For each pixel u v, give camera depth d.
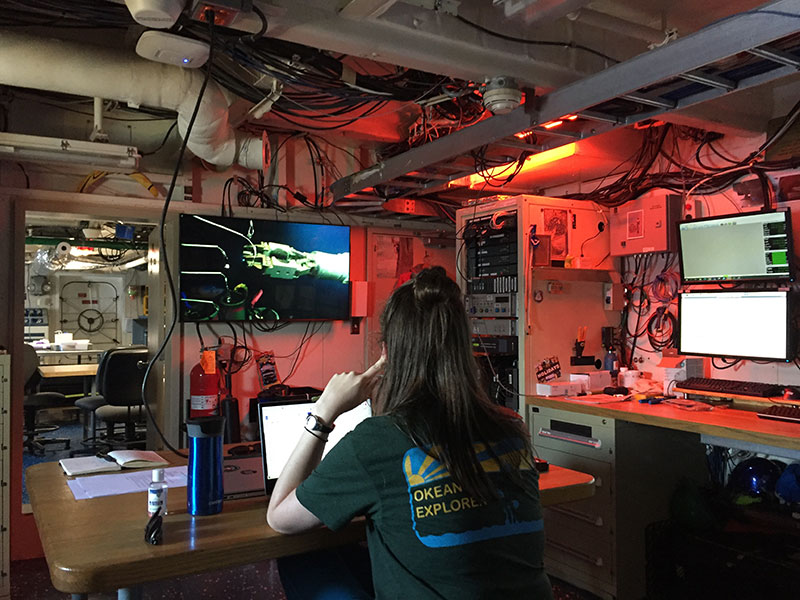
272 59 2.60
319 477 1.31
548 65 2.43
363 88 2.84
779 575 2.54
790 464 2.91
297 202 4.46
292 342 4.41
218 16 2.02
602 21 2.52
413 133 4.10
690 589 2.86
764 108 3.24
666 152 3.75
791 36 1.86
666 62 2.08
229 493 1.78
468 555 1.18
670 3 2.75
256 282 4.14
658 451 3.18
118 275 9.93
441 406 1.30
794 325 3.02
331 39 2.14
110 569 1.30
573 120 2.73
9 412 3.07
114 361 5.38
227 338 4.18
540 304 3.60
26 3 2.34
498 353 3.67
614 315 3.91
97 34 3.30
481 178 4.05
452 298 1.40
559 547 3.28
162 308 4.16
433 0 2.15
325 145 4.55
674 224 3.54
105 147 3.30
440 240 5.03
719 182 3.43
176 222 3.99
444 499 1.21
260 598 3.03
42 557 3.55
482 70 2.41
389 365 1.41
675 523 3.05
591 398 3.36
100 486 1.86
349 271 4.61
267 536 1.48
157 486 1.50
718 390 3.12
